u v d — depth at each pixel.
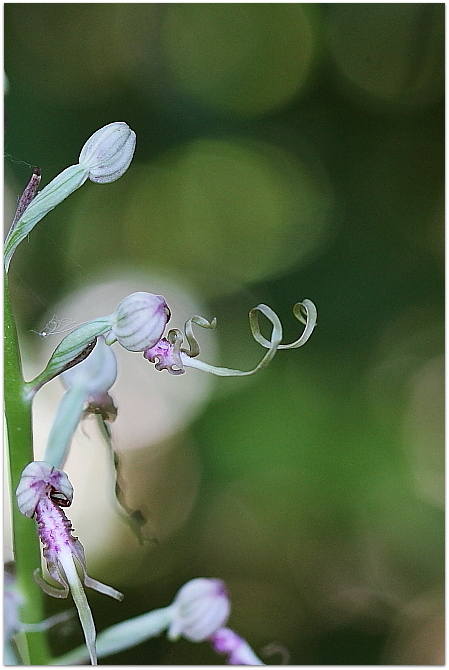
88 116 0.93
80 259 0.97
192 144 0.98
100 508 0.85
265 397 0.85
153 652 0.83
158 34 0.98
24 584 0.67
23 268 0.88
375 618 0.88
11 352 0.67
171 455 0.87
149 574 0.88
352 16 0.96
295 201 0.97
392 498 0.82
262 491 0.83
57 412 0.69
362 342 0.87
